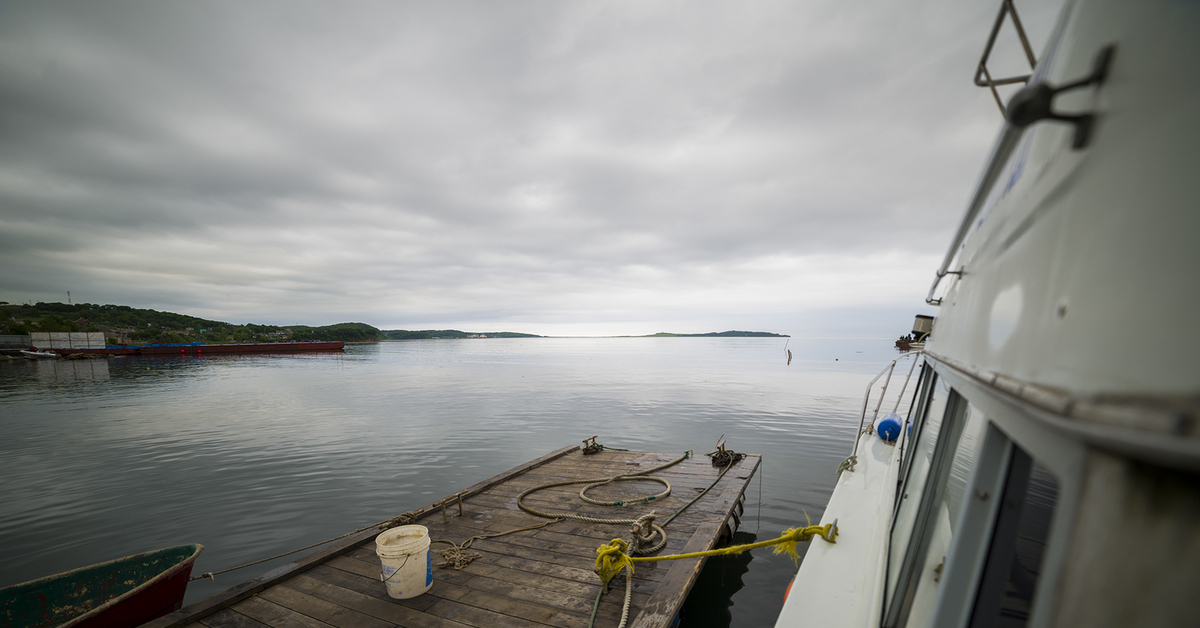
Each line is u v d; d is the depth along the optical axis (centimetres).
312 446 1392
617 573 493
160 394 2620
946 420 251
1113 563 63
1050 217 114
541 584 488
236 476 1110
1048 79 136
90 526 837
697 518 639
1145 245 73
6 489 1038
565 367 4609
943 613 151
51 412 2036
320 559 530
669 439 1430
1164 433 53
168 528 825
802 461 1186
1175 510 55
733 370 3831
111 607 443
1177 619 53
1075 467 81
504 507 691
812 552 370
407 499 952
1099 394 73
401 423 1728
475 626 424
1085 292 87
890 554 309
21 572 691
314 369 4494
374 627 425
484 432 1562
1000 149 190
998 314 149
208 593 636
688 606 601
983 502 153
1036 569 124
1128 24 90
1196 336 57
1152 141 77
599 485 783
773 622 570
